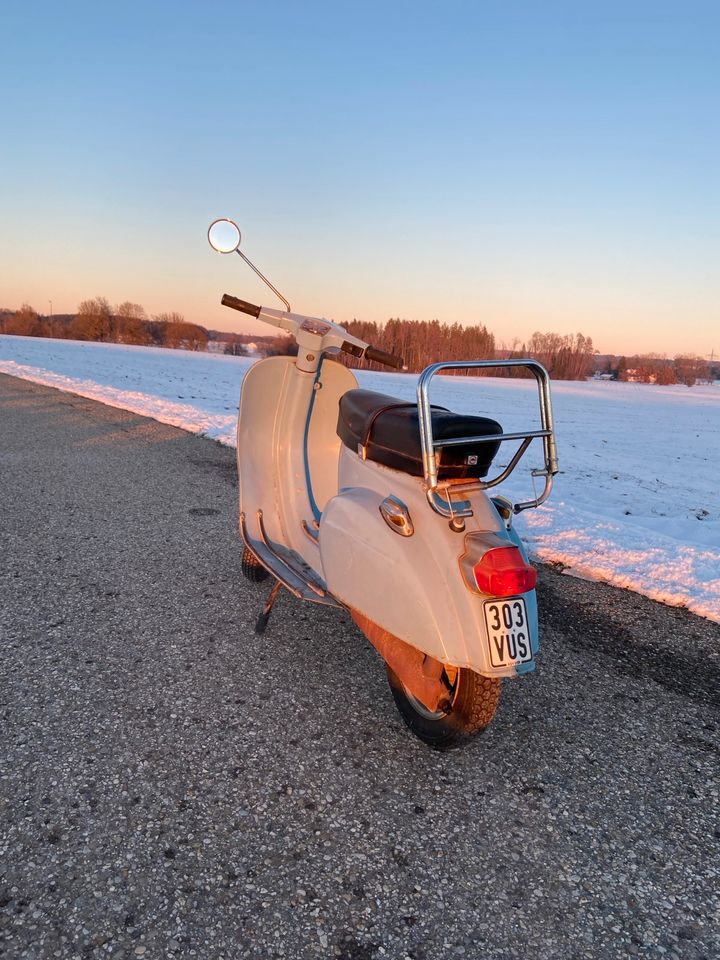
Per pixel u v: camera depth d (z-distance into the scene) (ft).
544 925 6.45
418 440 8.20
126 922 6.18
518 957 6.10
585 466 38.32
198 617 12.42
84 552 15.38
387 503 8.34
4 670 10.21
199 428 33.68
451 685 8.65
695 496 30.48
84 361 110.11
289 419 12.62
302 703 9.87
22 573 13.97
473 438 7.68
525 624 7.63
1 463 23.82
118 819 7.39
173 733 8.96
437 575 7.80
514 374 270.05
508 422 66.28
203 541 16.55
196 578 14.23
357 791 8.11
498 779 8.52
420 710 9.03
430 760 8.79
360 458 9.84
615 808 8.14
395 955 6.05
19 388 49.47
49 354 121.60
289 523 12.35
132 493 20.71
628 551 16.76
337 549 9.21
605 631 12.85
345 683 10.49
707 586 14.75
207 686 10.14
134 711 9.39
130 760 8.36
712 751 9.38
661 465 43.68
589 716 10.03
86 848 6.97
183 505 19.66
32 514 18.03
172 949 5.95
